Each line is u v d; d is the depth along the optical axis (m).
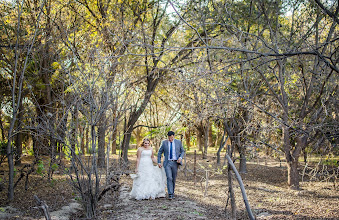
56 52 9.58
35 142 9.70
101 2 13.20
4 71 11.21
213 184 10.84
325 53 8.57
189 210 6.79
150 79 14.94
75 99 6.54
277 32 8.80
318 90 9.36
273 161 19.92
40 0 10.25
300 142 9.65
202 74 5.70
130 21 12.02
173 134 8.41
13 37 9.78
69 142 6.50
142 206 7.23
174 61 11.19
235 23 8.91
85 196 6.45
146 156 8.34
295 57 8.21
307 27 8.72
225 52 6.68
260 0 8.16
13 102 8.02
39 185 9.59
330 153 7.63
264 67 9.30
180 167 16.00
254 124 7.55
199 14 7.65
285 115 9.01
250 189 9.84
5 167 13.45
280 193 9.11
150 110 23.36
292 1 8.97
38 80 13.70
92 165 6.50
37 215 6.25
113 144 29.11
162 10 13.90
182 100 7.27
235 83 9.84
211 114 6.74
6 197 7.96
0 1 10.30
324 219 5.90
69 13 12.52
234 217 5.86
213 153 29.67
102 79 6.94
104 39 10.01
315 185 10.34
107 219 6.13
